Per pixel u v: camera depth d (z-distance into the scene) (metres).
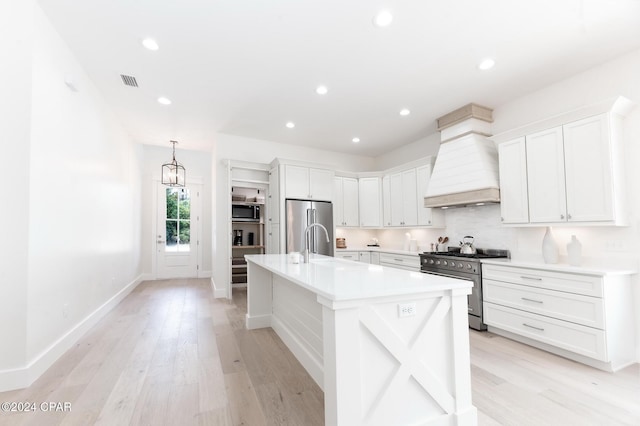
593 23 2.24
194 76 3.07
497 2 2.04
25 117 2.07
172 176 6.33
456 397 1.58
